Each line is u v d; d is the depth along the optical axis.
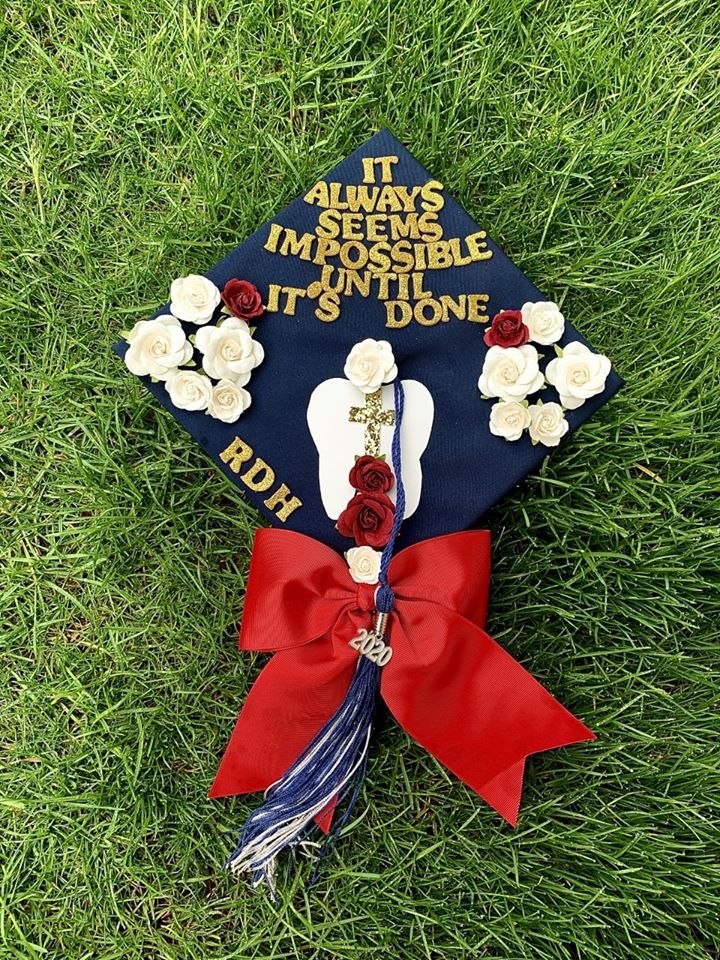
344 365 0.54
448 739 0.52
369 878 0.59
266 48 0.66
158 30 0.67
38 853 0.61
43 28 0.68
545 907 0.59
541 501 0.61
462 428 0.54
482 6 0.66
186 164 0.66
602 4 0.67
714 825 0.61
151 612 0.63
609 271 0.65
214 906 0.60
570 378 0.52
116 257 0.66
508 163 0.65
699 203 0.67
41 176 0.66
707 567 0.63
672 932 0.60
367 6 0.65
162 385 0.54
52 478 0.64
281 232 0.54
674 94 0.67
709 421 0.64
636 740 0.62
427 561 0.52
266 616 0.51
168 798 0.61
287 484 0.54
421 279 0.54
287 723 0.54
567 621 0.62
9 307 0.65
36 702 0.62
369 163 0.55
